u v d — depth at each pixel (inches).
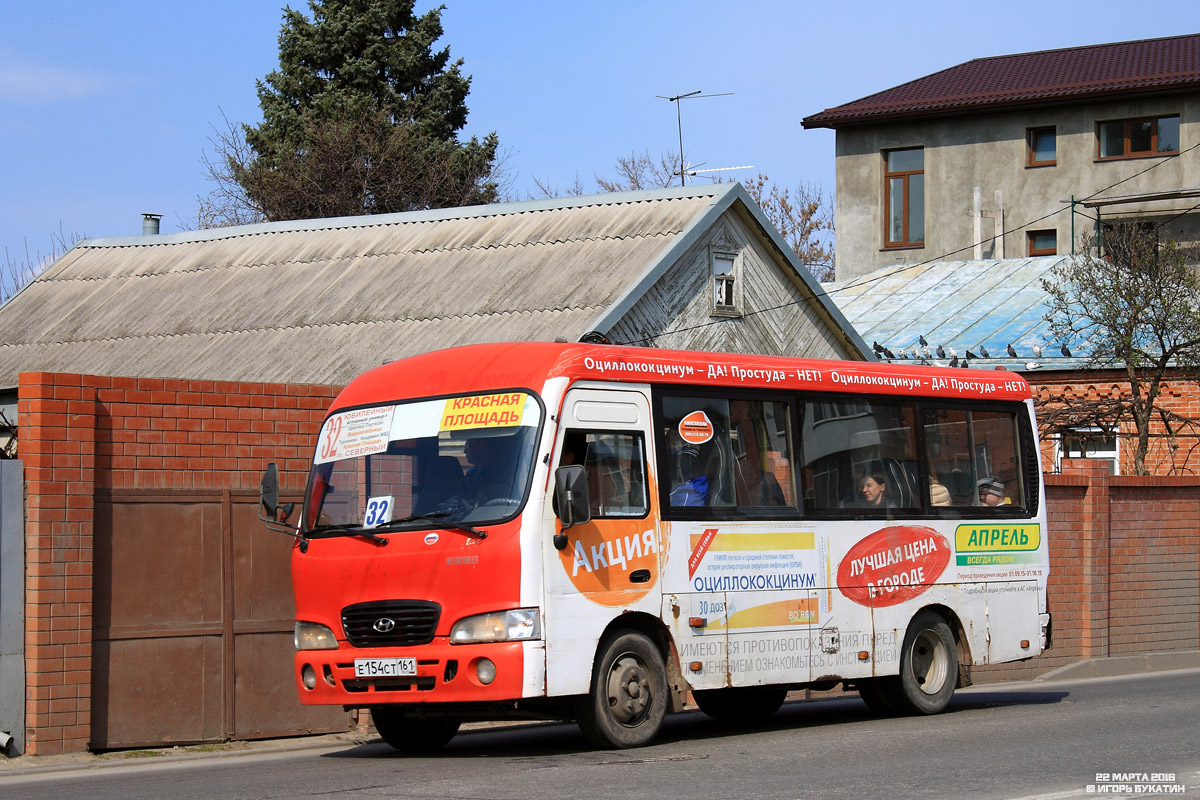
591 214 957.8
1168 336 1133.1
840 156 1999.3
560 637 420.5
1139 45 2009.1
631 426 452.1
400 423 452.1
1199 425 1143.6
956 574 548.4
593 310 828.6
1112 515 816.3
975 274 1504.7
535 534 419.2
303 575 450.9
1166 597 842.2
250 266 1050.7
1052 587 775.1
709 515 468.1
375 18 2037.4
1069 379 1200.2
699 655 459.5
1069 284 1359.5
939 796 331.9
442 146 2012.8
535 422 429.7
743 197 956.0
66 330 1031.0
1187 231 1796.3
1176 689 642.8
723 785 353.7
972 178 1923.0
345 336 892.6
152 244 1147.3
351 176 1941.4
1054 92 1845.5
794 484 497.7
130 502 486.9
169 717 490.9
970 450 562.9
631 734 439.2
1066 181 1871.3
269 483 461.7
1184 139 1809.8
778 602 484.7
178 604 495.5
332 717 529.0
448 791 354.6
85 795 372.2
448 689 417.7
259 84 2069.4
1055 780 357.1
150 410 492.4
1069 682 730.8
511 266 917.2
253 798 353.1
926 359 1256.2
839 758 405.4
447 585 421.1
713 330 945.5
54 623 464.1
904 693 527.2
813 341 1048.8
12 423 852.6
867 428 526.9
